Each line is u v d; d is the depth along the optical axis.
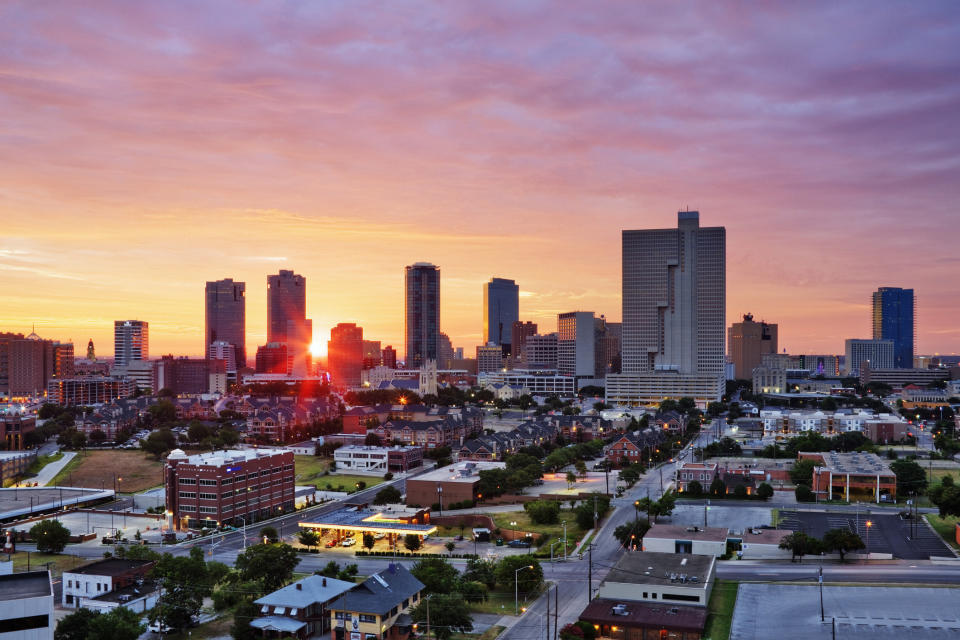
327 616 158.38
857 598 172.62
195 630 160.62
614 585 169.62
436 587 168.88
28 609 133.00
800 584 182.75
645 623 154.50
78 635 148.00
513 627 159.25
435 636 151.38
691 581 169.12
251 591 175.62
